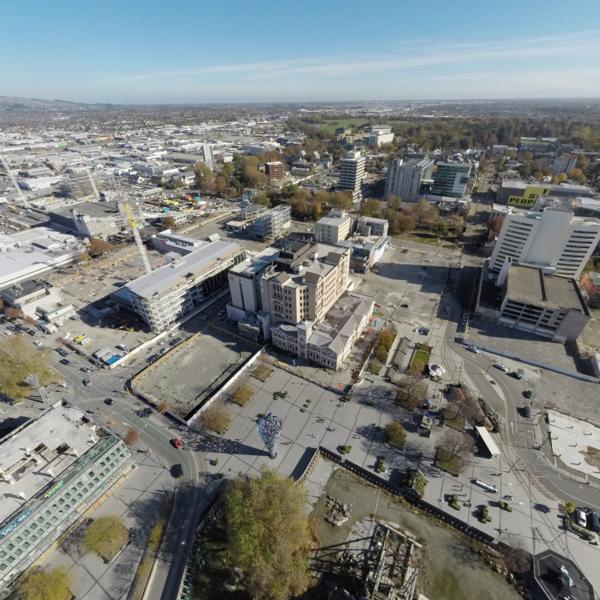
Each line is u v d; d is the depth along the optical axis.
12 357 117.56
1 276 178.12
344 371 126.81
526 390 118.38
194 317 159.00
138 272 197.00
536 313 140.38
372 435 104.44
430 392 117.94
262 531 71.94
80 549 79.25
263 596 68.06
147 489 91.12
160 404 114.25
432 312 158.88
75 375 127.25
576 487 90.69
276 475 82.00
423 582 74.12
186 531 82.69
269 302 139.12
